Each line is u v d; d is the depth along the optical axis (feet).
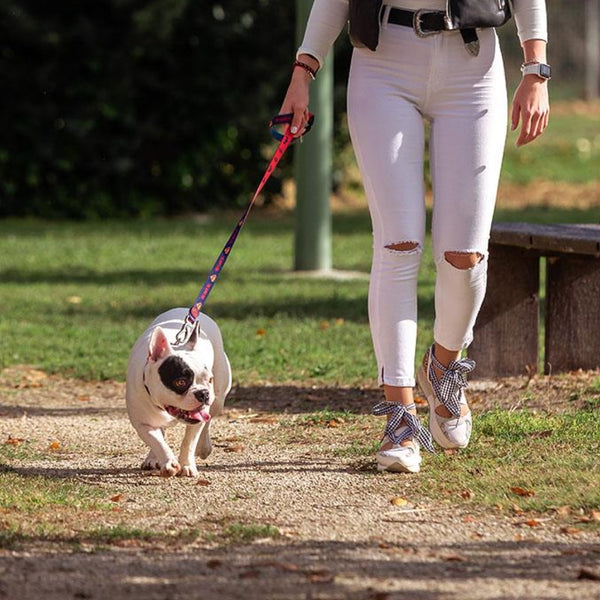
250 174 106.32
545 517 25.14
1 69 95.91
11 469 30.35
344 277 69.05
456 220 27.63
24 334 52.80
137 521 25.31
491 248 40.24
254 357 46.75
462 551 22.94
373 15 27.09
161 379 27.55
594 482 27.22
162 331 27.78
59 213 101.24
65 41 95.66
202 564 22.08
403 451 28.84
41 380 44.42
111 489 28.30
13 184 99.81
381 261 28.25
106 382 44.21
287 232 91.81
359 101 27.71
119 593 20.54
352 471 29.50
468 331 29.17
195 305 28.99
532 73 27.84
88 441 34.06
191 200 105.40
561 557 22.50
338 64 103.45
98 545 23.26
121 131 100.27
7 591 20.67
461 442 30.09
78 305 60.95
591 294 40.27
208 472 29.99
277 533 24.03
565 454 29.89
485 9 26.99
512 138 134.21
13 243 85.25
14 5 92.84
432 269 71.15
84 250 81.92
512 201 110.52
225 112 101.14
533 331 40.65
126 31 96.12
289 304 59.47
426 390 30.32
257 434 34.58
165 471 28.86
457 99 27.45
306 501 26.86
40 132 98.07
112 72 96.78
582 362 40.57
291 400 39.68
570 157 128.36
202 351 28.60
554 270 40.55
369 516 25.52
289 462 30.78
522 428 32.68
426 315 54.95
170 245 84.07
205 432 31.04
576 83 167.43
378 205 27.81
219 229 93.81
